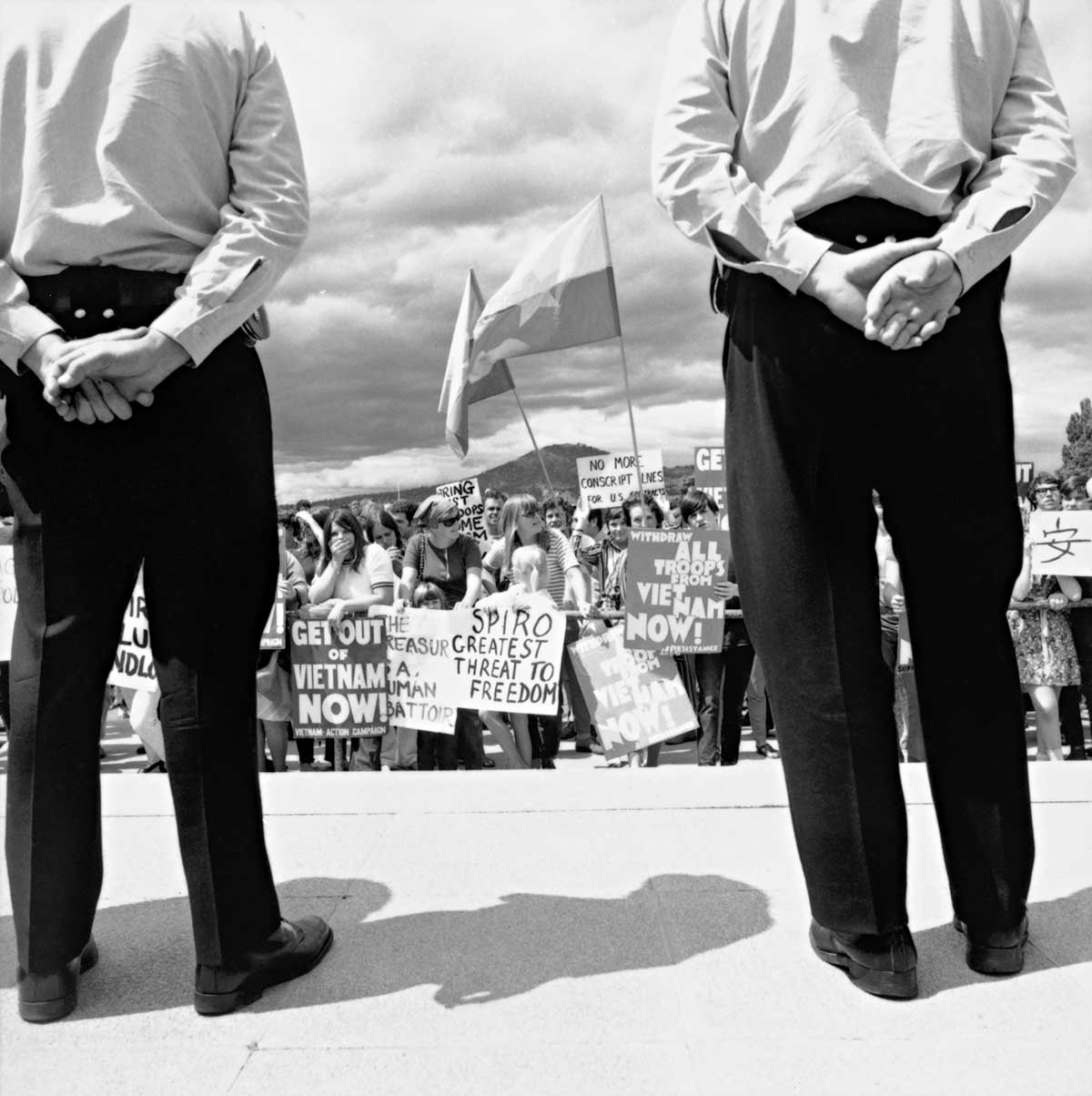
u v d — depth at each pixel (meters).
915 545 2.09
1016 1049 1.80
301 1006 2.01
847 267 1.89
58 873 2.00
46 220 1.90
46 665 2.00
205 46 1.97
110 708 9.77
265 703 6.44
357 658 6.32
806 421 2.01
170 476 1.98
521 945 2.24
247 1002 2.02
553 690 6.23
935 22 1.94
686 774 3.46
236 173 2.03
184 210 1.98
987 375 2.01
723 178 1.95
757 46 1.98
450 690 6.30
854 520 2.07
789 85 1.97
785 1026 1.89
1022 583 6.61
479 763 6.89
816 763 2.06
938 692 2.13
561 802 3.16
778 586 2.09
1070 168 1.97
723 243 1.97
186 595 2.02
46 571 2.00
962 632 2.11
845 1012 1.94
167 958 2.25
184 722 2.04
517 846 2.83
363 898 2.52
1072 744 7.11
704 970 2.11
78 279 1.93
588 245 7.31
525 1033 1.88
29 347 1.89
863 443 2.01
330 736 6.31
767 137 2.00
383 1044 1.86
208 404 2.00
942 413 1.98
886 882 2.02
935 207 1.94
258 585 2.09
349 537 6.49
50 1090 1.74
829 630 2.05
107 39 1.94
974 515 2.05
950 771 2.13
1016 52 2.05
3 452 2.02
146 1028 1.95
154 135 1.93
